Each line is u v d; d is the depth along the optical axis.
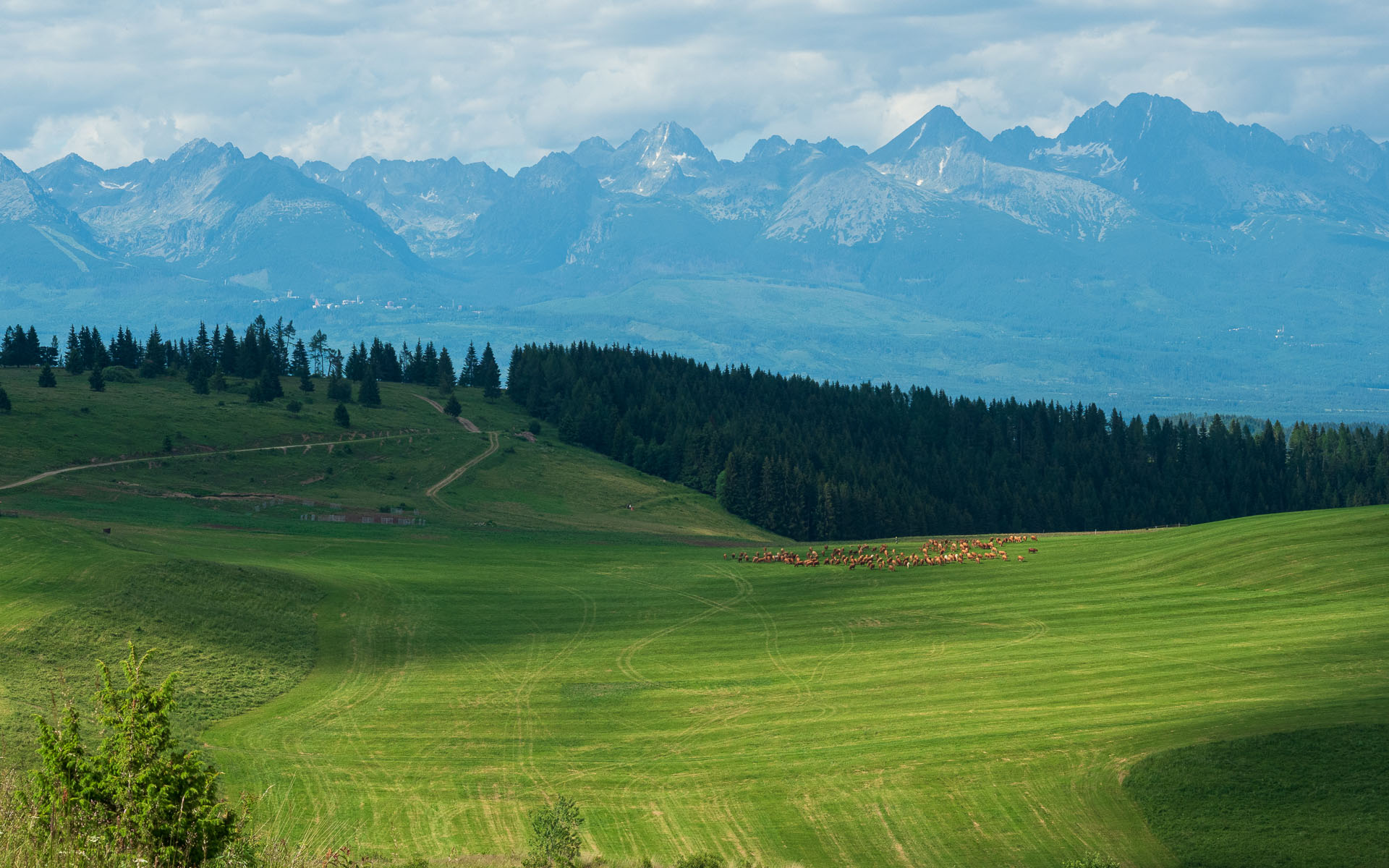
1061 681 67.94
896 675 72.94
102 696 20.09
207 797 19.77
